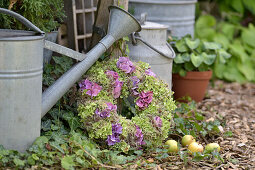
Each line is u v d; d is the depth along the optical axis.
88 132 2.45
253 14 5.43
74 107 2.69
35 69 2.14
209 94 4.23
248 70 4.91
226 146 2.71
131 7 3.66
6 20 2.64
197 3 5.03
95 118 2.38
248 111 3.72
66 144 2.34
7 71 2.06
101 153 2.34
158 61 2.94
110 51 2.75
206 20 4.87
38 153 2.18
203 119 3.05
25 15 2.69
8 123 2.13
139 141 2.42
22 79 2.10
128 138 2.41
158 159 2.42
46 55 2.75
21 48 2.05
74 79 2.40
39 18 2.74
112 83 2.50
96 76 2.53
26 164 2.14
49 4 2.71
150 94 2.52
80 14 3.08
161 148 2.56
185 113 3.23
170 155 2.53
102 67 2.61
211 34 4.81
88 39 3.18
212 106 3.77
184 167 2.36
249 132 3.07
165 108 2.55
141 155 2.47
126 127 2.40
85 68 2.44
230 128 3.09
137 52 2.91
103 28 2.76
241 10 5.29
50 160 2.20
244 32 5.08
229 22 5.35
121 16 2.54
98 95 2.46
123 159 2.31
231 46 4.83
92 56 2.46
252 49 5.11
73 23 2.97
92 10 3.14
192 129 2.88
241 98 4.21
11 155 2.13
